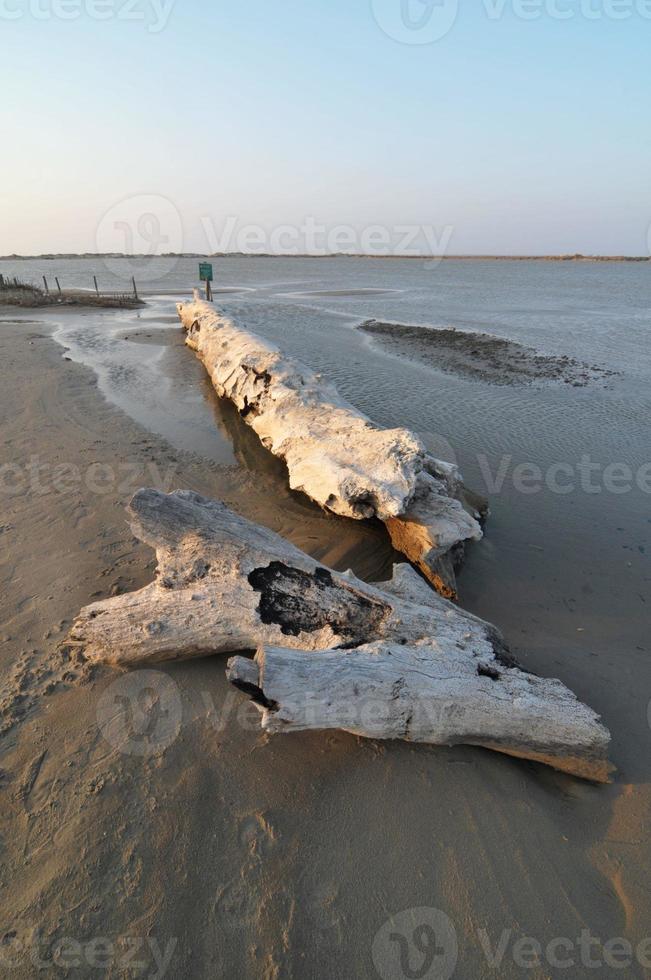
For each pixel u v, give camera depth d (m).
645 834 2.66
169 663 3.56
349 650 3.04
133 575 4.43
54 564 4.60
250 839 2.55
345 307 24.88
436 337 16.36
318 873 2.43
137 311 23.03
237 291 34.75
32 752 2.93
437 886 2.40
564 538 5.37
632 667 3.74
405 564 4.16
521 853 2.54
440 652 3.12
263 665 2.77
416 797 2.77
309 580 3.53
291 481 5.64
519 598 4.47
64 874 2.39
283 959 2.15
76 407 9.12
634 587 4.62
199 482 6.46
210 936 2.21
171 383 10.92
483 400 9.93
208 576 3.55
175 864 2.44
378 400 9.92
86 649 3.50
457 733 2.93
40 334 16.50
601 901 2.38
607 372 11.85
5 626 3.87
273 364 7.71
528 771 2.98
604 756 2.87
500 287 38.19
